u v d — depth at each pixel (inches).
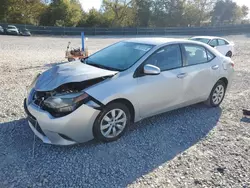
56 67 151.4
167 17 2081.7
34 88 138.6
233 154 132.6
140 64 145.8
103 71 139.2
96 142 139.3
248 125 170.4
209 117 182.1
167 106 163.3
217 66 191.0
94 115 127.7
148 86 146.3
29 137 141.4
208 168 119.4
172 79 158.9
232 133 157.6
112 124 137.8
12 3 1630.2
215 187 105.9
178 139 147.4
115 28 1517.0
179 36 1454.2
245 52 658.8
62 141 124.9
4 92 226.1
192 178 111.5
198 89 180.1
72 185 104.5
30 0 1707.7
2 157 121.5
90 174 112.0
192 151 134.6
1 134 143.5
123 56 156.9
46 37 1182.3
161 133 153.7
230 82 208.1
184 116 181.6
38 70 346.9
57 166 116.6
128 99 138.3
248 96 238.4
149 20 2092.8
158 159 125.9
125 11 2100.1
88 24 1788.9
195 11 2177.7
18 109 182.9
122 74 138.7
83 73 134.6
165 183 107.7
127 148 134.8
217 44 490.0
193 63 175.3
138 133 152.3
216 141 146.6
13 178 107.0
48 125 121.0
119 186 105.0
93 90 127.0
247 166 121.9
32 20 1738.4
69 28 1419.8
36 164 117.4
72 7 1829.5
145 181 108.7
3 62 402.3
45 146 133.1
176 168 118.7
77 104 122.2
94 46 799.7
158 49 157.0
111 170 115.4
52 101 121.9
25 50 616.1
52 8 1731.1
